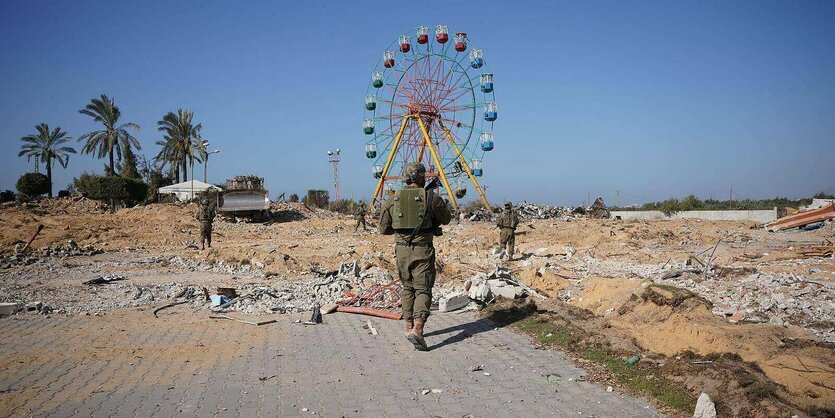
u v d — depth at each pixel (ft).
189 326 27.27
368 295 33.06
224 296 34.58
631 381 18.04
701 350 19.98
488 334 25.31
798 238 80.59
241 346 23.40
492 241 86.74
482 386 18.16
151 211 127.13
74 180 212.64
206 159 194.08
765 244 72.43
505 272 37.86
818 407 14.67
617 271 47.75
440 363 20.88
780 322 24.22
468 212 154.81
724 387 15.94
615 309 27.37
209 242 74.38
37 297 35.94
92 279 44.04
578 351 21.81
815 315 25.62
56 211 127.85
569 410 15.96
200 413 15.81
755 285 33.94
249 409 16.16
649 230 91.97
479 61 144.46
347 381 18.79
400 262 23.38
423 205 23.03
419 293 23.18
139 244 83.71
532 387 18.01
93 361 20.99
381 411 16.02
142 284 42.93
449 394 17.43
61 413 15.74
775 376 16.94
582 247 73.51
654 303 25.49
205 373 19.65
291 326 27.43
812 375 16.49
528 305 29.66
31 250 68.95
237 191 136.56
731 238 82.23
